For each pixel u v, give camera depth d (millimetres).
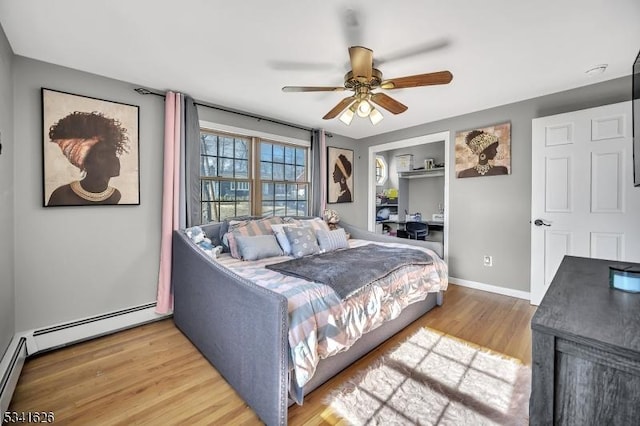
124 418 1470
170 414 1499
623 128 2436
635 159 1812
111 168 2441
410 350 2107
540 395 755
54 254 2217
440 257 2918
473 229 3543
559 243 2789
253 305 1490
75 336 2250
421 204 5992
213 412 1516
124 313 2510
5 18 1655
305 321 1514
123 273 2549
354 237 3871
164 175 2689
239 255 2672
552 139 2809
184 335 2395
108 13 1627
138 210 2625
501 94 2922
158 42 1936
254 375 1493
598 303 938
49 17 1654
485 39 1910
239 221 3088
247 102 3096
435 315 2740
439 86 2721
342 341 1665
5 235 1841
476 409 1515
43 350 2107
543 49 2045
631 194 2412
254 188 3559
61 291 2248
